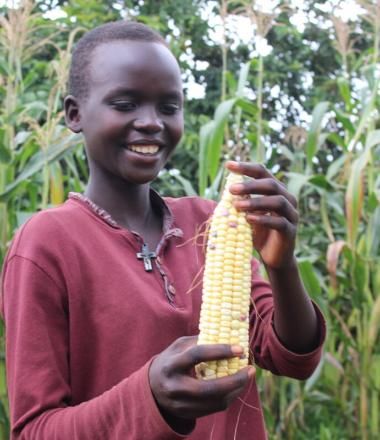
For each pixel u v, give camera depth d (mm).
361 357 4898
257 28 5156
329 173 5098
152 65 1852
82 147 4801
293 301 1792
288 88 9930
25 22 4445
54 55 7480
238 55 9609
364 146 4918
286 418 5004
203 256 2006
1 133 4176
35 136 4176
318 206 6422
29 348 1659
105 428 1470
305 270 4316
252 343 2014
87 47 1944
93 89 1890
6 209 4121
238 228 1603
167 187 7574
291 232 1661
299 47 9898
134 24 1947
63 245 1770
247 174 1673
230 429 1893
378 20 5129
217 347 1374
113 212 1945
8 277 1779
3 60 4398
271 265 1752
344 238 5934
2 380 3994
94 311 1747
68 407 1609
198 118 8445
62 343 1722
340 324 4973
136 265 1835
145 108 1854
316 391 5363
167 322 1769
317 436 5352
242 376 1412
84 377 1740
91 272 1768
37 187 4602
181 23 9359
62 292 1735
